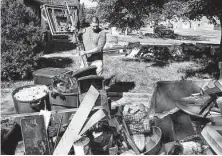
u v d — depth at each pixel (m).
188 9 11.81
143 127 4.26
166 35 32.00
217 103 4.26
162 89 5.04
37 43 8.72
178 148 3.80
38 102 4.39
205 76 9.77
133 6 11.23
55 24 5.89
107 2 11.09
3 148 3.42
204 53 16.12
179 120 4.08
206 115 4.14
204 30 55.53
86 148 3.38
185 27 59.00
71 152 3.52
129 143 3.70
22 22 8.56
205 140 3.86
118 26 12.17
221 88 4.36
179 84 5.16
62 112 4.22
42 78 5.31
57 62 11.73
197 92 5.31
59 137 3.77
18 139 3.83
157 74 9.90
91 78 4.81
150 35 32.25
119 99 6.62
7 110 5.74
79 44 5.89
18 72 8.29
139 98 6.71
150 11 12.13
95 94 3.98
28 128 3.38
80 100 4.79
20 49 8.12
